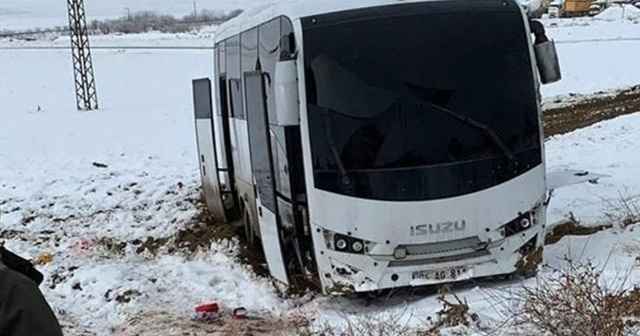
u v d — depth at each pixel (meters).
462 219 8.26
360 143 8.21
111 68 52.31
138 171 19.62
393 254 8.22
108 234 13.70
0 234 13.80
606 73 35.81
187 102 36.09
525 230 8.46
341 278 8.33
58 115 33.59
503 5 8.66
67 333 8.88
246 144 11.27
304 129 8.28
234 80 12.38
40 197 17.08
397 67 8.34
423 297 8.59
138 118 31.52
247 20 11.17
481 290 8.30
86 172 19.83
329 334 7.74
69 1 46.84
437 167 8.21
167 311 9.34
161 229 13.69
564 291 7.12
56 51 66.50
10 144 25.88
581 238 9.99
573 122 24.02
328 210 8.23
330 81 8.27
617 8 83.75
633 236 9.63
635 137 19.45
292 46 8.39
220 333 8.41
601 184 13.57
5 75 51.19
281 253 9.20
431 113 8.28
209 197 13.66
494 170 8.32
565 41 52.56
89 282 10.55
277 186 9.27
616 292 7.48
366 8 8.52
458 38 8.45
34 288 2.87
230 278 10.41
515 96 8.45
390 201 8.16
